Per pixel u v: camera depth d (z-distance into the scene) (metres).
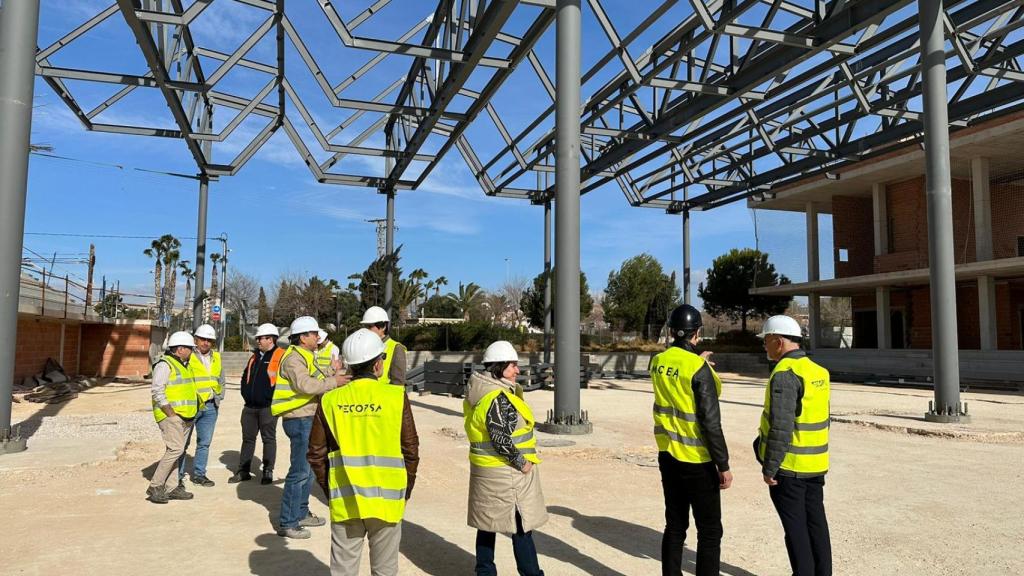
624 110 19.53
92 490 7.71
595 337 38.94
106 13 14.77
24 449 10.02
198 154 19.28
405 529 6.19
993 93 17.61
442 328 31.27
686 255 27.48
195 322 19.94
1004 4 14.04
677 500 4.54
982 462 9.54
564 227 12.07
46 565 5.14
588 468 9.06
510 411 4.39
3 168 9.88
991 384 23.64
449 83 15.41
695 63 16.83
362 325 6.18
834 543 5.82
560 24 12.24
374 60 16.53
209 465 9.31
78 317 25.64
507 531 4.36
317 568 5.10
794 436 4.45
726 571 5.12
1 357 9.83
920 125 18.28
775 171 23.05
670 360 4.56
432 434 12.28
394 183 21.78
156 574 4.96
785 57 13.66
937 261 13.66
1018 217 27.58
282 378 6.02
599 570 5.11
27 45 10.17
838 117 18.91
